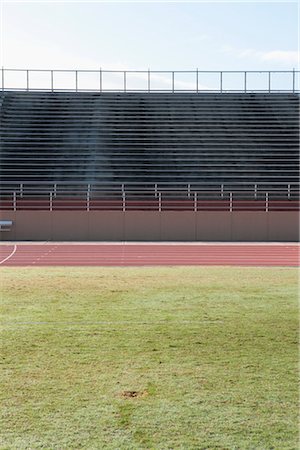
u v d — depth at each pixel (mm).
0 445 5312
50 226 29984
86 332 9398
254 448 5258
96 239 30016
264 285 14633
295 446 5301
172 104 40812
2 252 23703
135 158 36438
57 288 14016
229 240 30125
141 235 30094
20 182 32938
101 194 33656
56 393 6602
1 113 39438
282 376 7195
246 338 9062
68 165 35781
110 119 39469
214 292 13484
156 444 5336
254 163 36156
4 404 6273
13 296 12812
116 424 5770
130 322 10148
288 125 39156
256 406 6227
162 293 13305
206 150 36969
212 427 5699
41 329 9609
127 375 7223
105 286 14375
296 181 35156
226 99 41312
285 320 10367
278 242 29453
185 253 23594
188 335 9242
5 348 8430
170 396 6512
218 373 7309
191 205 33188
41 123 39000
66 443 5355
